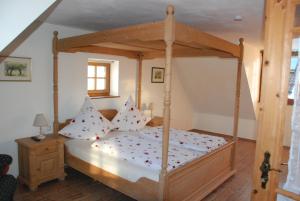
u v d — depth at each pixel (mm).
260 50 5379
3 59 3143
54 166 3344
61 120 3840
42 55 3525
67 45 3320
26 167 3180
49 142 3240
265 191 1446
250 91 5160
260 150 1462
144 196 2605
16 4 2178
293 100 1356
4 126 3240
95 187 3289
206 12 2771
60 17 3170
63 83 3811
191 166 2811
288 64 1329
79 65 3990
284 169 1413
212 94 5895
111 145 3193
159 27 2250
